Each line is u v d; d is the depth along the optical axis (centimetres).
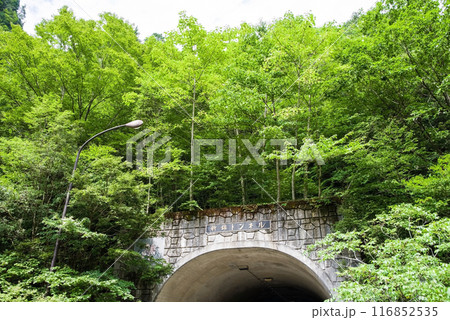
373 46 1320
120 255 1184
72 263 1241
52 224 959
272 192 1623
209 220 1491
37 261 1022
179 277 1499
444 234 659
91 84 1636
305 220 1352
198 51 1623
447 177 924
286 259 1462
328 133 1622
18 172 1202
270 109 1517
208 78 1579
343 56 1425
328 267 1236
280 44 1434
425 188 955
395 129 1254
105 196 1125
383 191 1202
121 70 1781
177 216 1545
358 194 1249
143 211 1248
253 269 1822
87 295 975
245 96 1386
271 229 1384
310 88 1455
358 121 1598
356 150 1224
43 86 1692
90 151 1244
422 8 1251
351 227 1170
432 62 1267
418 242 678
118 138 1720
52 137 1204
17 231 1073
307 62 1445
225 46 1655
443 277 570
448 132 1267
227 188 1630
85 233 979
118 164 1256
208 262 1563
